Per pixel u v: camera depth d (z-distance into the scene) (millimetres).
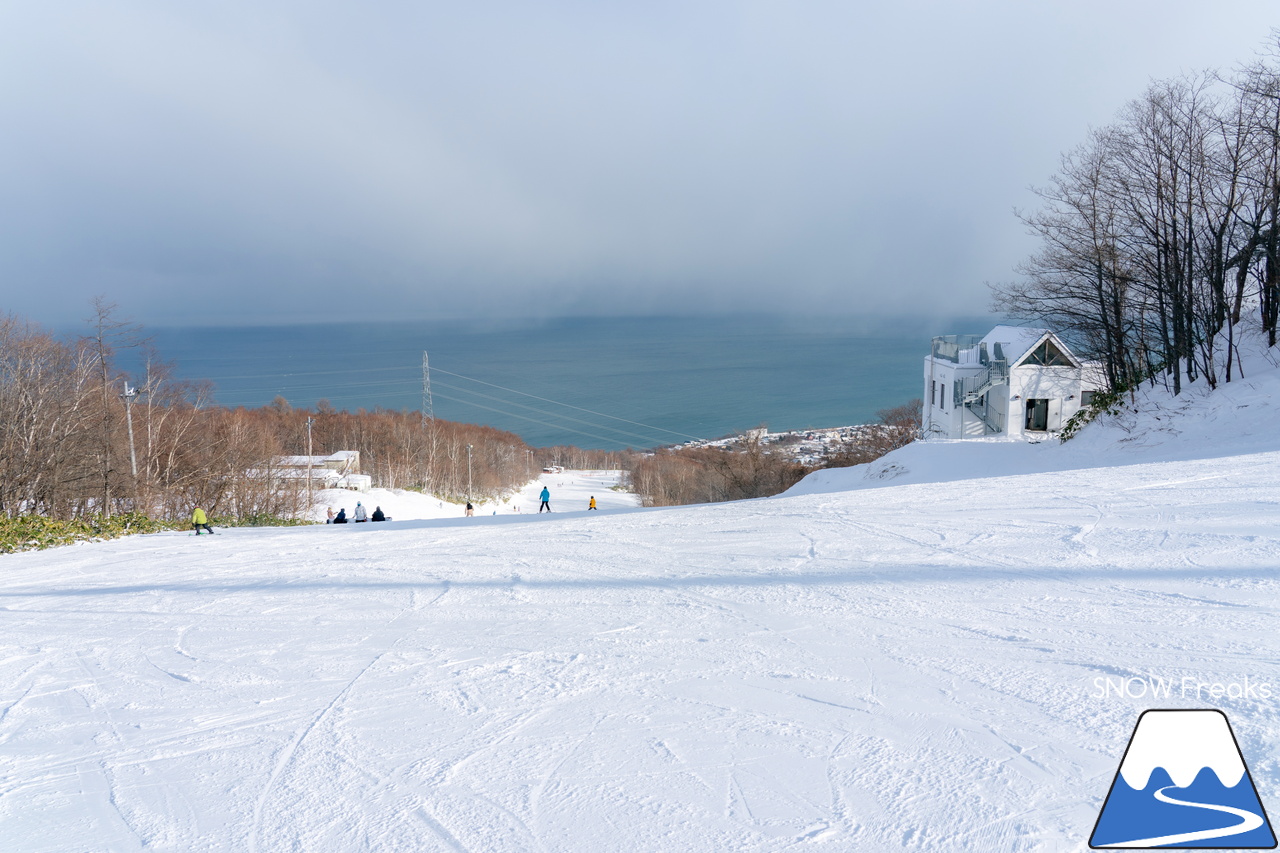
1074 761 3756
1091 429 26625
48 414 29969
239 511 41250
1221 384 24156
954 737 4129
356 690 5516
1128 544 8883
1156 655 5098
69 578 12344
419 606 8289
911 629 6211
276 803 3840
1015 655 5375
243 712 5207
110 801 3980
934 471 27469
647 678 5391
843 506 14961
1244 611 5957
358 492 55094
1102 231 28641
